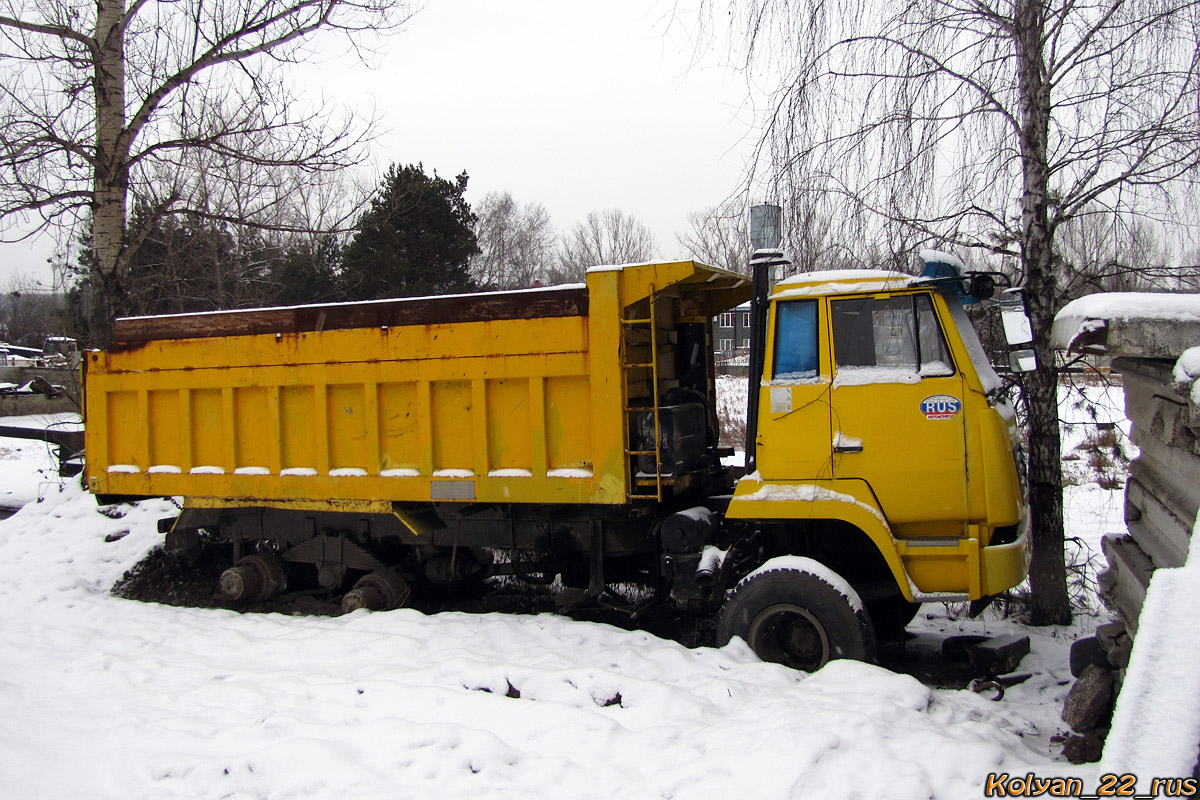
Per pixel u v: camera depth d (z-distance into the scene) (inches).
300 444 270.8
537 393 235.8
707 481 259.8
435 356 247.0
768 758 144.8
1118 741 107.7
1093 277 249.3
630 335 234.1
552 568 267.4
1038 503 253.0
